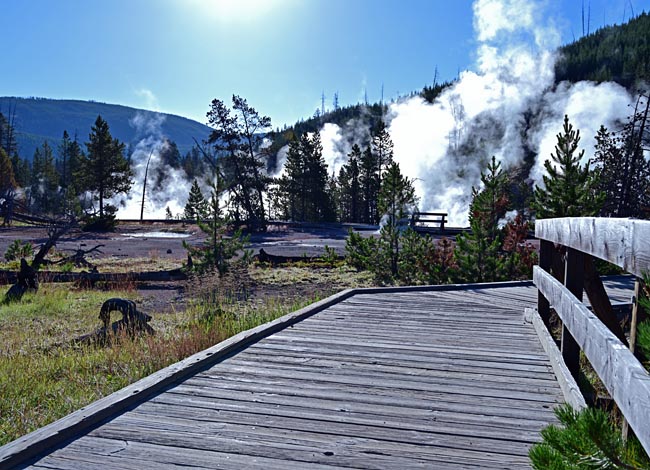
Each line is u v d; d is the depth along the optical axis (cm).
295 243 2800
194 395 337
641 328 162
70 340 759
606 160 2584
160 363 587
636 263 169
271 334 525
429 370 401
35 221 3925
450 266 1259
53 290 1319
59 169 10525
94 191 4478
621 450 167
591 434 166
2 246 2503
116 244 2720
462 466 243
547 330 485
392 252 1463
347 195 6800
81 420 280
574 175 959
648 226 157
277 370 396
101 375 564
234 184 3950
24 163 8344
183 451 256
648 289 234
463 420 300
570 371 381
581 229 274
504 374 391
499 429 287
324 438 273
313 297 1211
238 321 854
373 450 260
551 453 177
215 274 1388
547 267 534
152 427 285
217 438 271
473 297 784
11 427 422
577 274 366
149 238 3133
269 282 1466
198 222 1466
